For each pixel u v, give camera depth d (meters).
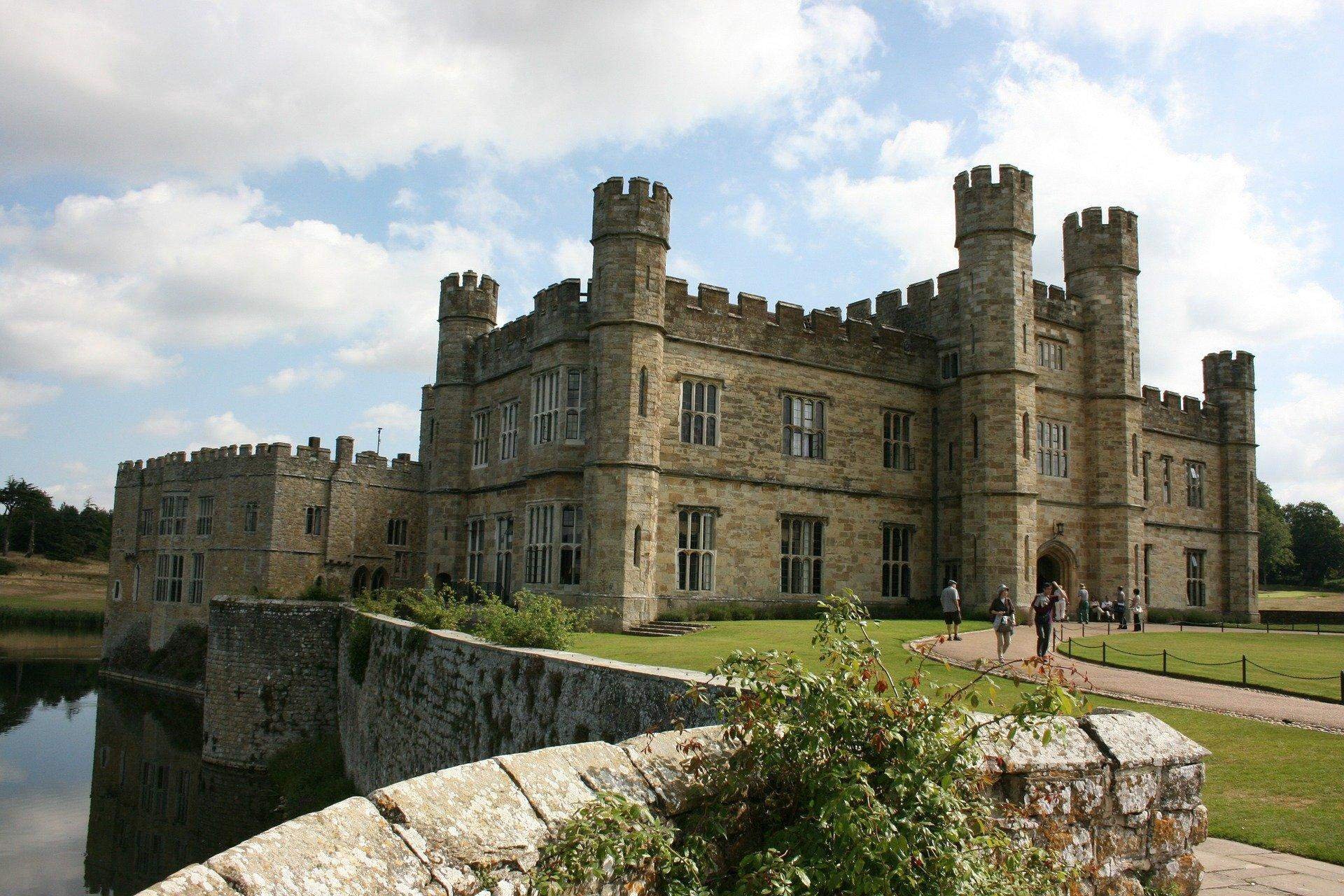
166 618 62.44
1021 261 36.19
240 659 35.22
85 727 46.72
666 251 31.83
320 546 57.06
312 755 32.25
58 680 60.56
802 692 5.36
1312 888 7.29
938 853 4.93
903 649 21.73
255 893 3.56
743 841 5.28
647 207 31.17
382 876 3.92
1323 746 12.27
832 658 5.76
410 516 61.88
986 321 36.03
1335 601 75.00
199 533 61.16
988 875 5.08
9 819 33.19
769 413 34.09
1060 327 40.41
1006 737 6.04
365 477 59.62
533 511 32.97
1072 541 39.66
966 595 35.56
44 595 114.00
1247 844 8.66
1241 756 11.79
